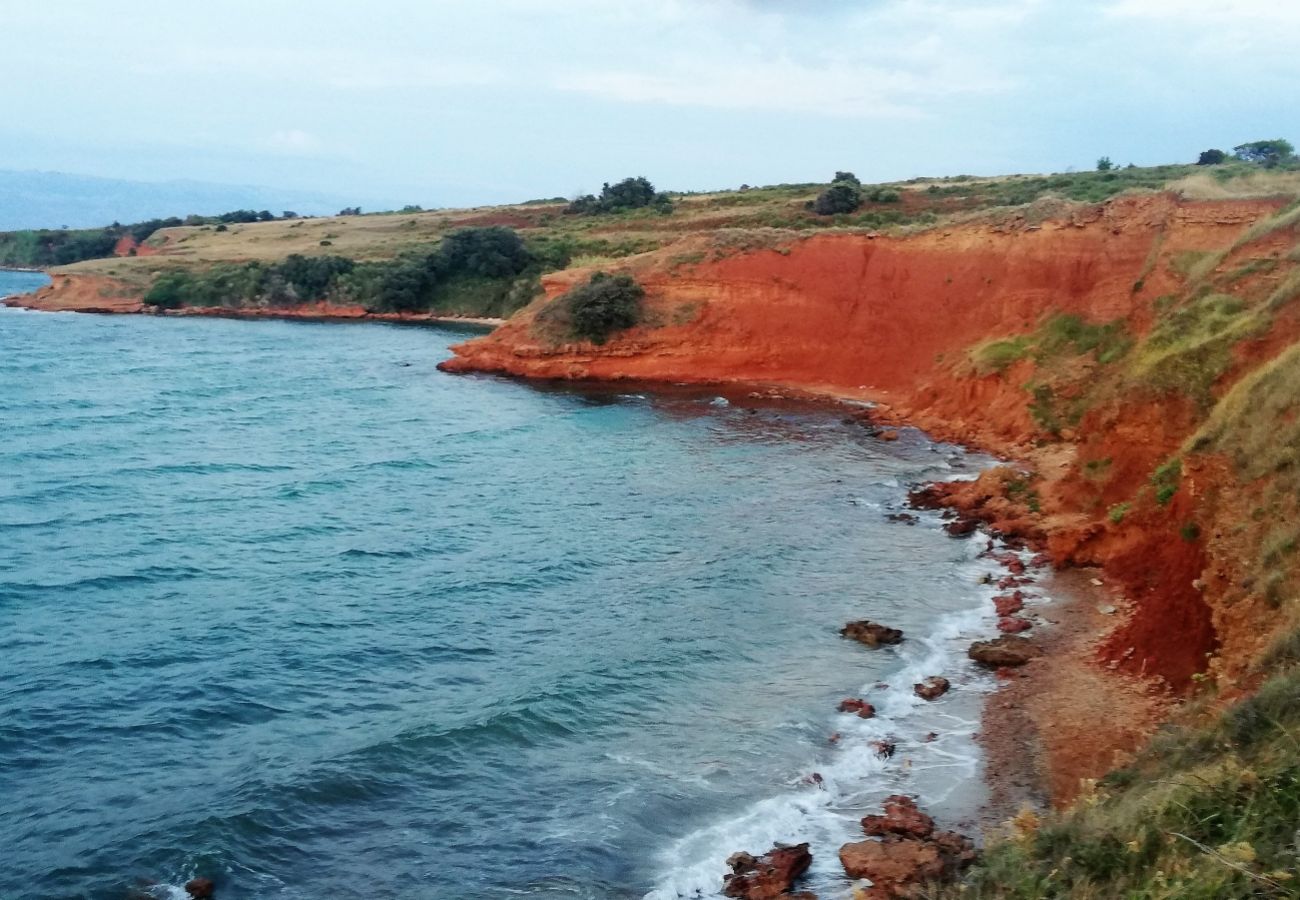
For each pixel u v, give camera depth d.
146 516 30.84
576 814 15.20
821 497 33.09
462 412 49.69
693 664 20.45
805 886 13.39
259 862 14.00
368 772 16.16
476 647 21.45
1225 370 24.48
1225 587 17.44
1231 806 8.69
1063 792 15.31
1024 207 52.59
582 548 28.11
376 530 29.86
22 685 19.17
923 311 53.34
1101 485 26.95
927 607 23.39
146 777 16.09
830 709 18.48
